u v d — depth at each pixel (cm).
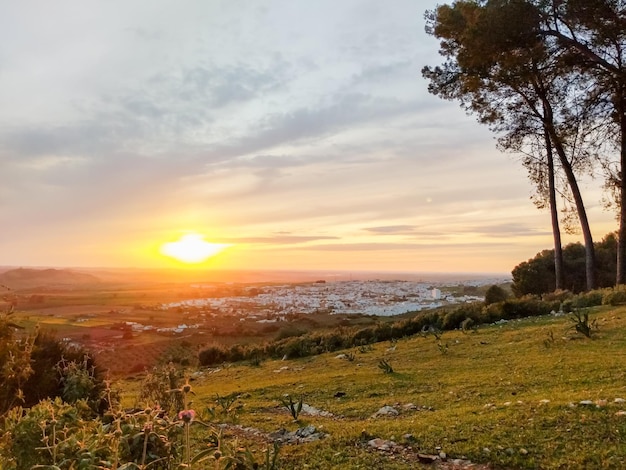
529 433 609
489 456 566
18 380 512
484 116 2819
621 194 2423
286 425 857
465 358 1391
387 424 743
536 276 3394
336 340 2386
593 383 868
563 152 2645
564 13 2220
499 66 2453
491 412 737
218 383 1778
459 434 644
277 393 1258
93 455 337
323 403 1059
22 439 382
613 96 2369
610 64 2212
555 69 2422
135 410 640
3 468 363
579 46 2242
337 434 715
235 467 403
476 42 2298
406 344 1894
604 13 2117
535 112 2730
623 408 643
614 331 1362
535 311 2206
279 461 618
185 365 2858
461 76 2667
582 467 509
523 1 2172
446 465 562
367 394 1098
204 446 684
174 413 602
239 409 1059
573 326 1445
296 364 1947
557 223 2783
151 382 686
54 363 832
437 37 2641
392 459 591
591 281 2558
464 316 2250
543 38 2302
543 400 745
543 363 1112
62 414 407
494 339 1630
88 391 688
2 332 489
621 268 2409
